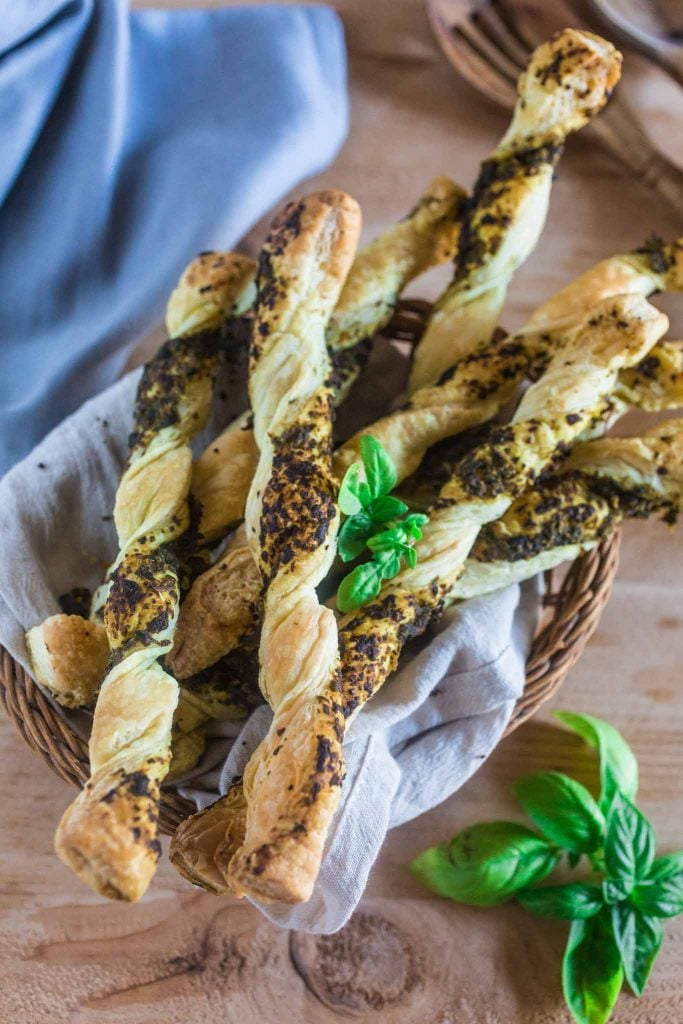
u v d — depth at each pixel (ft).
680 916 1.64
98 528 1.59
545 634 1.56
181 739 1.45
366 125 1.98
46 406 1.73
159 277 1.75
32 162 1.75
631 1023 1.58
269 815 1.23
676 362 1.52
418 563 1.41
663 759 1.73
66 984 1.54
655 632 1.78
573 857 1.61
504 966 1.59
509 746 1.71
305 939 1.58
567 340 1.50
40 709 1.45
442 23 1.95
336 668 1.30
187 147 1.80
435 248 1.62
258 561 1.38
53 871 1.58
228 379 1.62
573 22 1.93
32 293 1.75
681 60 1.91
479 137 2.00
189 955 1.56
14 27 1.64
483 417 1.54
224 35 1.86
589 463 1.51
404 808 1.49
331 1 2.00
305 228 1.47
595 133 1.97
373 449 1.39
